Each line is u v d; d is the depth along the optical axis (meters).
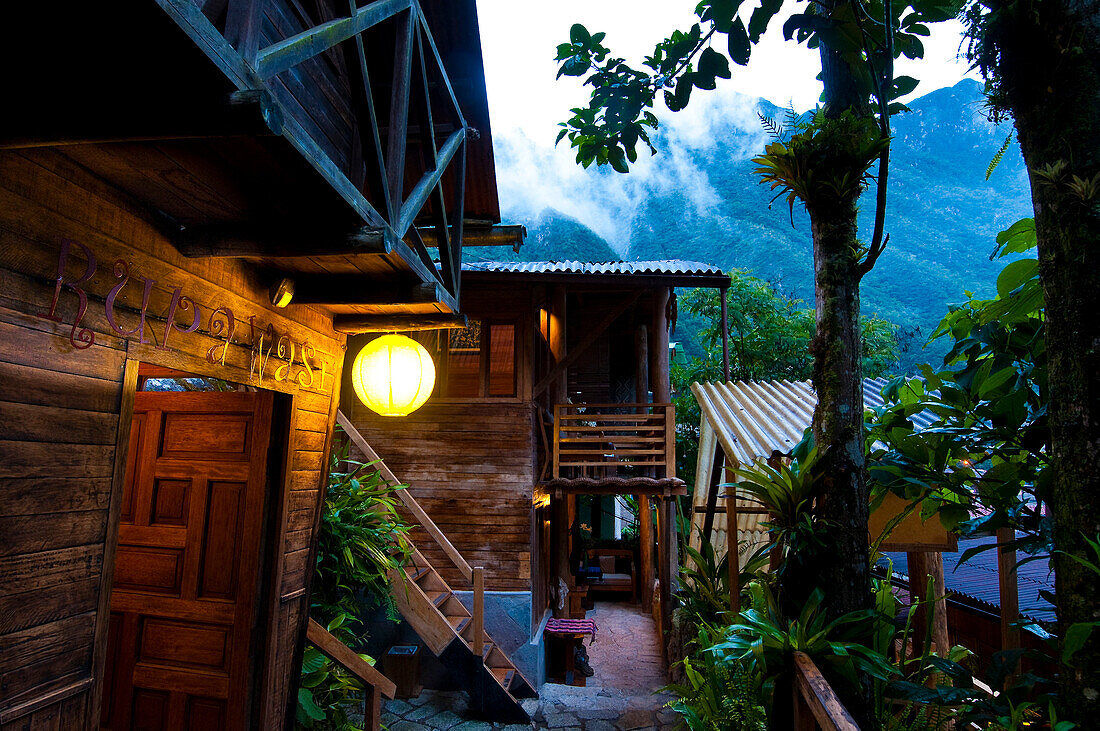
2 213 1.82
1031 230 2.71
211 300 2.81
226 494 3.57
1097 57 1.80
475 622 6.79
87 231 2.13
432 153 3.49
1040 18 1.89
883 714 3.07
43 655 2.01
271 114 1.58
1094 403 1.76
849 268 3.02
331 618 5.48
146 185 2.23
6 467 1.87
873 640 2.92
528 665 8.37
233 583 3.47
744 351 17.30
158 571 3.64
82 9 1.23
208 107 1.51
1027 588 5.62
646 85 3.56
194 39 1.34
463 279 8.81
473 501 8.83
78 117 1.56
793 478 2.99
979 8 2.04
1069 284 1.82
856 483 2.90
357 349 9.20
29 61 1.44
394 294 3.26
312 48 2.01
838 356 2.98
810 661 2.61
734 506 4.21
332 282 3.33
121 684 3.57
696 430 16.56
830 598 2.87
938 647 4.18
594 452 9.18
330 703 5.02
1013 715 2.27
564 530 11.16
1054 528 1.93
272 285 3.24
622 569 15.30
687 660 4.82
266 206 2.38
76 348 2.11
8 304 1.85
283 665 3.58
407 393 5.27
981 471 3.57
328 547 5.38
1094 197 1.76
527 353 9.08
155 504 3.74
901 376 3.45
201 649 3.46
